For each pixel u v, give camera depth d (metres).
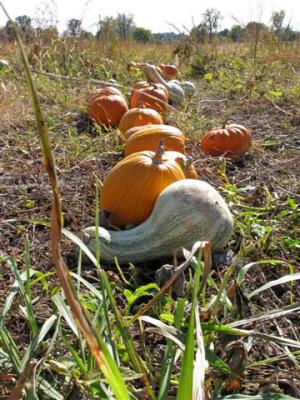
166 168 1.13
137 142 1.51
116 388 0.46
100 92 2.39
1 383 0.62
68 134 2.08
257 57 4.50
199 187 1.04
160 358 0.74
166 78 3.71
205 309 0.74
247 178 1.58
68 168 1.61
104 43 4.72
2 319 0.68
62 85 3.06
